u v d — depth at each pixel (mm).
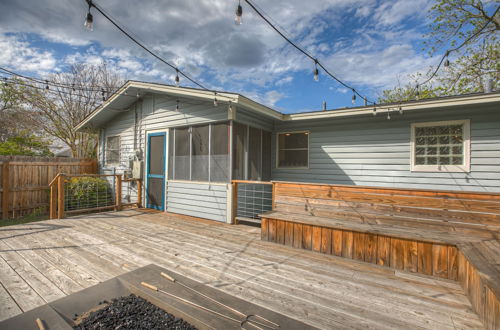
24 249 3271
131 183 6902
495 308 1569
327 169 5680
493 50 8055
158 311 1790
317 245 3295
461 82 8812
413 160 4816
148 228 4504
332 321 1817
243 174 5285
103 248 3355
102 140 7977
